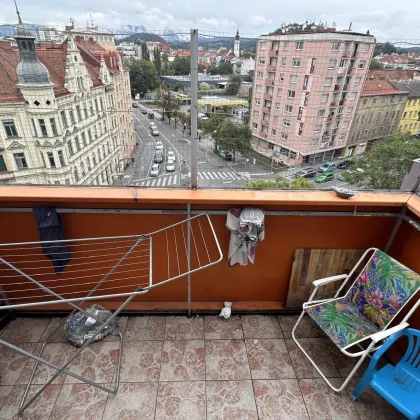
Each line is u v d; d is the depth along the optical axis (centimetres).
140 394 168
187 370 183
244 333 209
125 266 208
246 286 223
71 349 194
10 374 177
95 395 167
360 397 170
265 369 185
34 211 168
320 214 183
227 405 164
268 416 159
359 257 209
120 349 190
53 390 168
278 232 196
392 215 186
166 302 228
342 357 194
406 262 189
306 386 175
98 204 176
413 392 142
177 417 158
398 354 190
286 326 216
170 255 204
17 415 156
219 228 194
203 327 213
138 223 190
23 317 215
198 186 178
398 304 166
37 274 205
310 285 216
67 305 220
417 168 184
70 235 191
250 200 167
